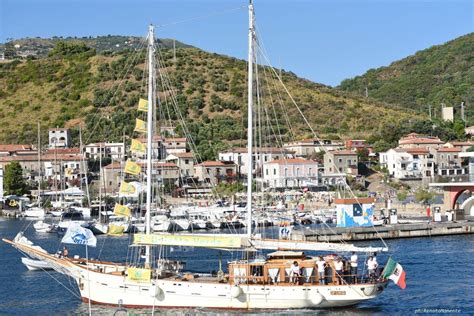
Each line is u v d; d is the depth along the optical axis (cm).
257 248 6175
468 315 5762
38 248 6562
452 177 12462
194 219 13775
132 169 6688
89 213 16112
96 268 6391
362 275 6156
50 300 6688
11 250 10756
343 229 10769
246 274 5969
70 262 6412
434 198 17125
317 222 14150
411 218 12750
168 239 6109
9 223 16025
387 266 6112
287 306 5925
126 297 6091
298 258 6144
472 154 12731
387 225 11256
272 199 17275
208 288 5931
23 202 19425
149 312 5866
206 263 8750
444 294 6531
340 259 6122
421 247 9762
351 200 10988
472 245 9825
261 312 5866
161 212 13925
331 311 5916
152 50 6806
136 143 6650
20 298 6838
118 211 6644
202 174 19500
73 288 7331
